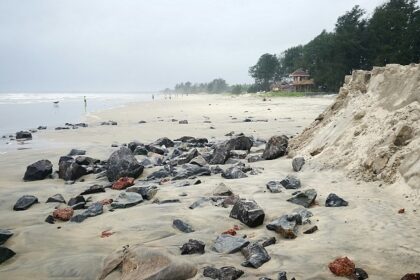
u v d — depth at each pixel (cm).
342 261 516
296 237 650
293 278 487
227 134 2431
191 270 508
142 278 485
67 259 591
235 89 15512
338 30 7931
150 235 680
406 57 6481
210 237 655
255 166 1338
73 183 1242
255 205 750
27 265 585
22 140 2434
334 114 1458
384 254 556
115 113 4869
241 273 505
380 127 1093
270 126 2848
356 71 1488
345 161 1107
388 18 7288
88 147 2067
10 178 1348
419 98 1038
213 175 1220
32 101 9856
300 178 1067
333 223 696
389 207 767
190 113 4616
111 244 655
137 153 1753
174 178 1187
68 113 5178
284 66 13475
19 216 858
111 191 1098
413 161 867
